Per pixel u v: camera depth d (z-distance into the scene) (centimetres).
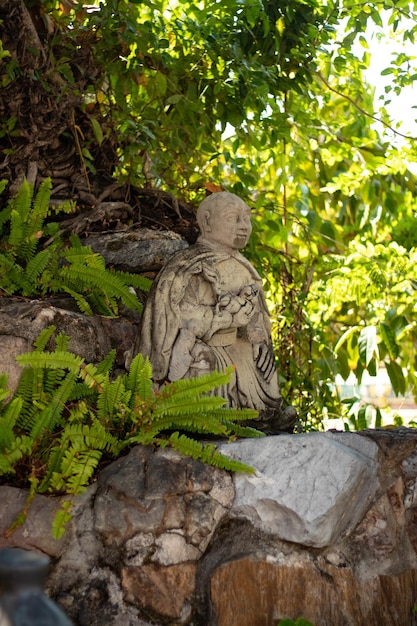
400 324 908
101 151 790
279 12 787
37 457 498
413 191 995
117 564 470
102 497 480
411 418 1043
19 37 706
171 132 808
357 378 929
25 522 467
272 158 926
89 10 811
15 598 212
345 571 504
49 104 729
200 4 855
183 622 469
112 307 648
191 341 562
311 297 927
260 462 500
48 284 647
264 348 607
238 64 777
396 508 533
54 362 503
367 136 948
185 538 478
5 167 728
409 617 521
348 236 1060
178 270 573
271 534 490
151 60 793
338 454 497
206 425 505
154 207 789
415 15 805
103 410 515
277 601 483
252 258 846
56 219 748
